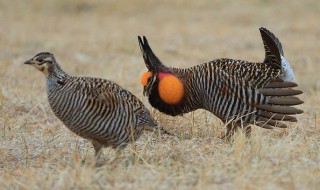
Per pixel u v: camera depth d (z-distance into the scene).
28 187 23.80
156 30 66.75
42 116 36.19
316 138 30.44
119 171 25.17
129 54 56.41
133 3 76.50
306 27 67.88
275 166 25.02
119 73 47.00
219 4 76.38
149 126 27.42
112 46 58.22
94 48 57.72
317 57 56.84
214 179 23.89
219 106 29.64
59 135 31.58
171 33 65.31
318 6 74.44
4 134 31.69
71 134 32.12
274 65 29.98
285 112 29.47
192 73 29.89
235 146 26.97
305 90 46.88
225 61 29.89
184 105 30.27
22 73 47.94
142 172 24.97
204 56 56.56
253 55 56.88
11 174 25.53
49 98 26.12
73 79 25.97
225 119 29.89
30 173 25.12
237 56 56.59
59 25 68.69
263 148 26.23
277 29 67.38
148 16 73.38
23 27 66.81
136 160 26.36
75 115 25.72
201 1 76.88
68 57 54.47
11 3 76.56
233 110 29.53
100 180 24.28
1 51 54.94
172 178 24.25
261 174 24.02
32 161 27.62
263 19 71.12
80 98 25.52
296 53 58.31
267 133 31.78
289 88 29.53
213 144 28.88
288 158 25.81
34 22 69.69
